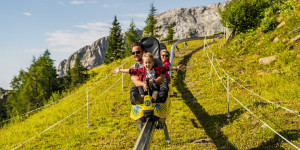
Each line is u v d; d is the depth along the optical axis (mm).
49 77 59156
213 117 9406
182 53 27078
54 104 16156
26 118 14859
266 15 20672
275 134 6793
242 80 13414
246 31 21531
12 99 61406
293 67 12617
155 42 7746
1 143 9086
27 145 8336
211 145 7121
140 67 5406
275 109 8672
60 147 7918
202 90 13391
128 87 15484
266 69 13992
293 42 14703
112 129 9125
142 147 3127
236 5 22500
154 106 4457
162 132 8312
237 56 18016
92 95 14516
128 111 11172
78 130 9234
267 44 16891
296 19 16609
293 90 10289
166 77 5953
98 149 7516
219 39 34625
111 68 23422
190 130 8445
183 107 11062
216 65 17188
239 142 6852
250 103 9891
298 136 6418
